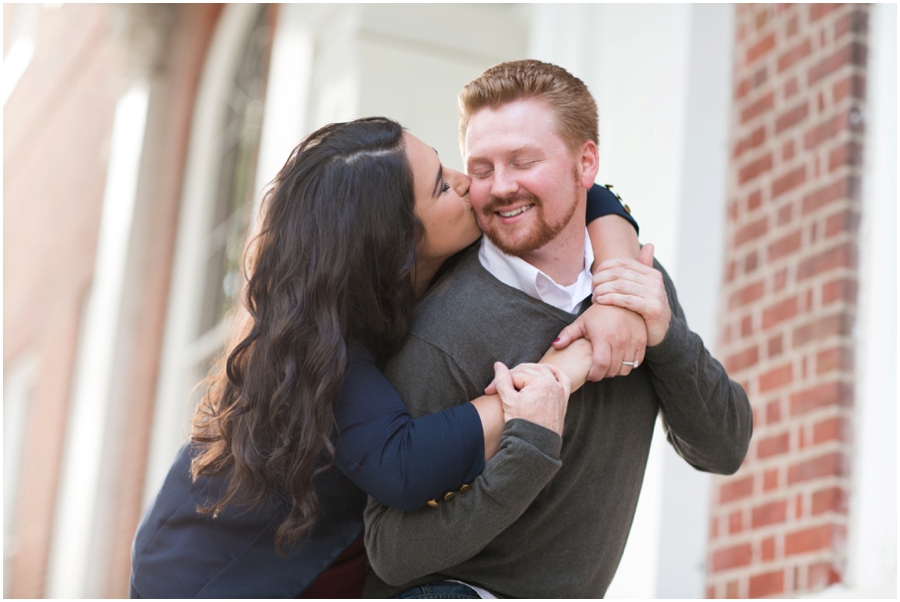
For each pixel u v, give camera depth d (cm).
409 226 168
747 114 331
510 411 153
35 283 955
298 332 162
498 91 165
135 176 735
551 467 150
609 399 170
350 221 165
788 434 300
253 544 179
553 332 166
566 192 164
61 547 731
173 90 751
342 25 470
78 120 931
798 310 304
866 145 300
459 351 164
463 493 153
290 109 505
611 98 357
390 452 154
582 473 170
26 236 1020
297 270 165
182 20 751
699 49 337
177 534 184
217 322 645
